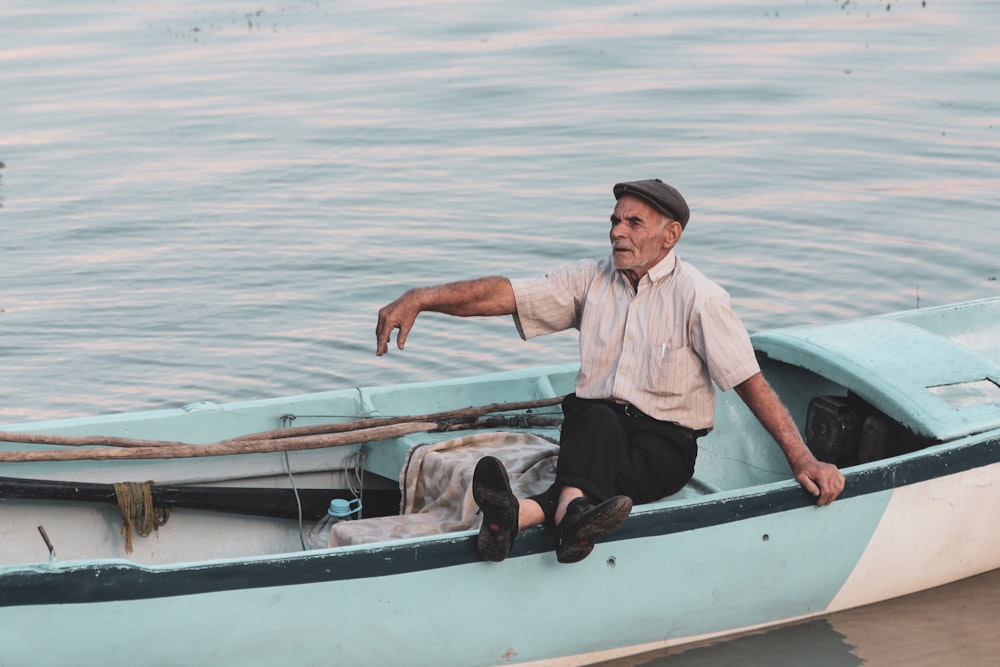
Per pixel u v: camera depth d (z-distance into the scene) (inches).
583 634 215.0
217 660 194.5
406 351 382.3
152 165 574.2
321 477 257.8
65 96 703.1
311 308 412.2
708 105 637.9
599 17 874.8
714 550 217.9
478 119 630.5
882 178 520.4
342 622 198.8
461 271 437.7
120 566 186.7
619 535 210.1
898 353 256.8
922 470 229.6
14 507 234.5
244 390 357.4
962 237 454.9
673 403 220.7
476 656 209.2
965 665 224.2
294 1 977.5
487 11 904.9
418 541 199.8
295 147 595.8
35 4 970.7
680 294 217.0
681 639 224.5
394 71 737.6
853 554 229.6
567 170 544.1
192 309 412.2
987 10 853.2
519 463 229.5
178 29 880.3
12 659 184.9
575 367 281.1
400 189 527.5
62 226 494.0
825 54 741.9
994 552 246.5
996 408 242.1
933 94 645.9
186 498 239.6
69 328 397.7
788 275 424.8
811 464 219.3
